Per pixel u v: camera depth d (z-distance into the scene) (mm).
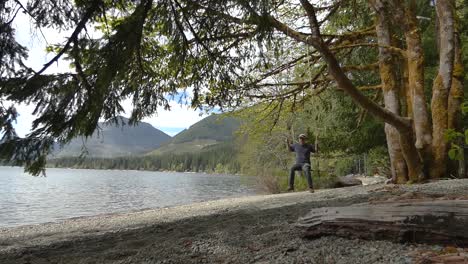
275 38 7871
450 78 11656
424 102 11883
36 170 6219
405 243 3836
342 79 9320
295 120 20172
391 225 3945
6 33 6113
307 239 4578
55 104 6367
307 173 13359
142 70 8414
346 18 14375
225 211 9953
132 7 7422
